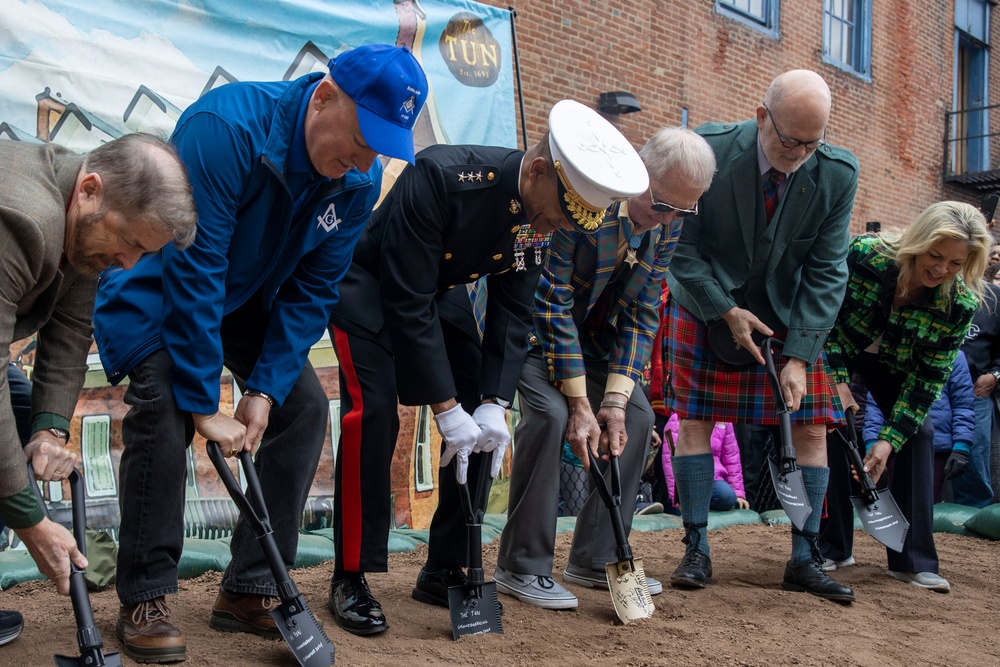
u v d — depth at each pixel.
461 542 3.04
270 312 2.57
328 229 2.49
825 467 3.75
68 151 2.06
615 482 3.17
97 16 3.91
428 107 4.91
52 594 2.97
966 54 13.86
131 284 2.38
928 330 3.82
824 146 3.59
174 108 4.10
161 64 4.07
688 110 9.07
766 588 3.73
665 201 3.02
